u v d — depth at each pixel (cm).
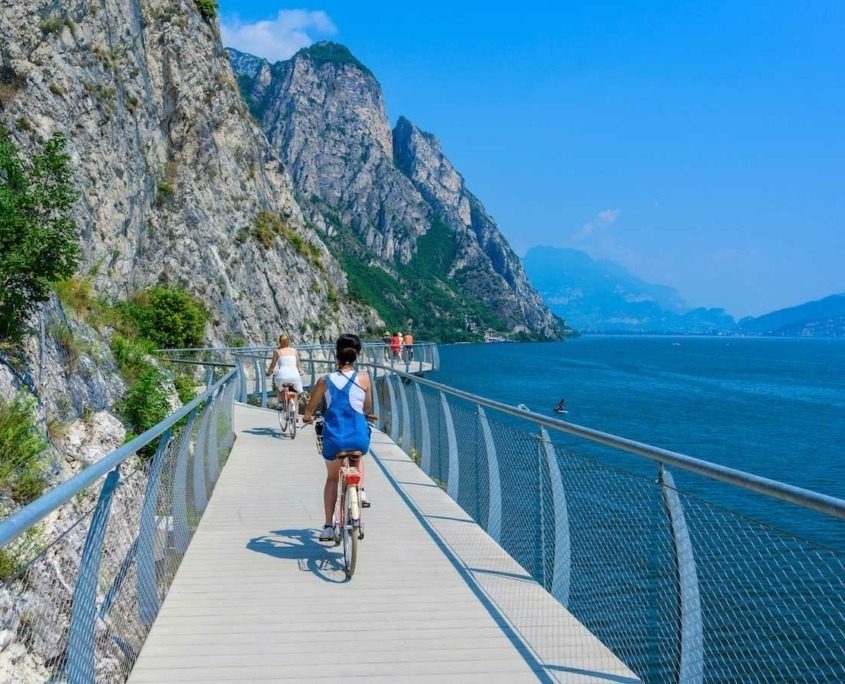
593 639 538
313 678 477
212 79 5544
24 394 992
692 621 416
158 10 5219
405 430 1462
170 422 616
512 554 741
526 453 703
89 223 3378
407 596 630
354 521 672
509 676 481
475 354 18288
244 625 566
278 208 7662
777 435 4691
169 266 4631
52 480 942
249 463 1312
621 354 19800
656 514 464
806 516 1719
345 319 7906
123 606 496
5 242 1062
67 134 3347
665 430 4803
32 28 3228
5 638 358
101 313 1769
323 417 739
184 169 5031
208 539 808
